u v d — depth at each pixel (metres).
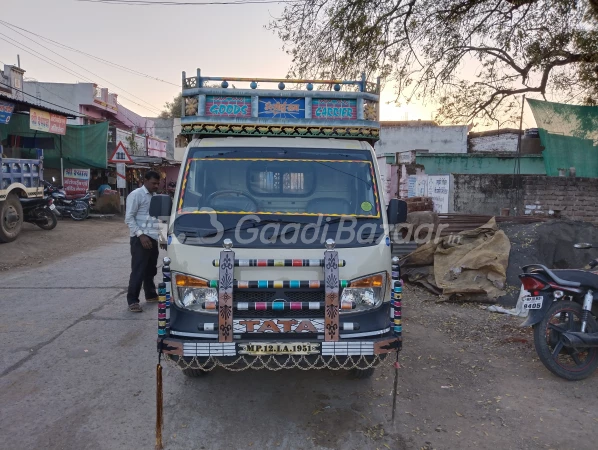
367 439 3.67
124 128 31.00
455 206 15.23
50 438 3.64
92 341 5.64
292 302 3.62
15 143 16.42
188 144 4.64
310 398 4.32
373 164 4.42
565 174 10.09
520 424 3.88
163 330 3.58
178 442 3.60
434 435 3.73
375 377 4.75
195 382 4.61
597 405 4.20
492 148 27.39
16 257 10.52
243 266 3.65
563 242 8.27
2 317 6.48
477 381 4.66
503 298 7.14
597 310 4.91
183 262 3.75
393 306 3.74
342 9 10.45
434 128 29.72
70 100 25.81
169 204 4.21
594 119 9.89
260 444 3.60
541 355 4.65
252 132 4.52
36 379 4.63
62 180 18.02
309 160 4.38
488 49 10.58
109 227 16.66
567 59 9.87
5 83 18.83
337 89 4.67
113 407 4.13
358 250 3.81
